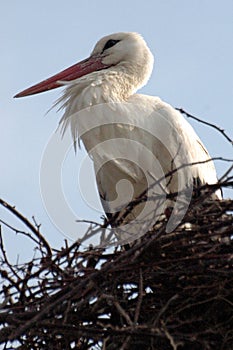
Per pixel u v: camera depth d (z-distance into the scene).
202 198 10.93
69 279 10.77
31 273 11.07
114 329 10.09
